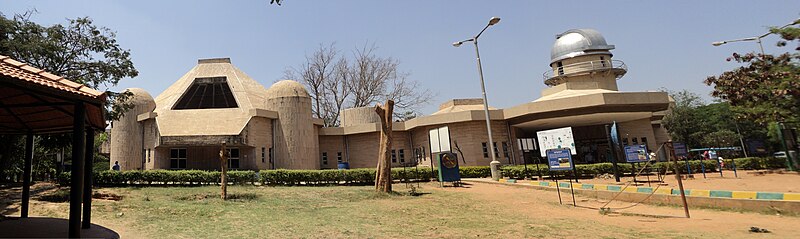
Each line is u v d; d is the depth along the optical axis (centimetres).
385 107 1603
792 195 935
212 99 2889
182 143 2447
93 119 777
